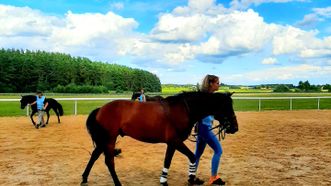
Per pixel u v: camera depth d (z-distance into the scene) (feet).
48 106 49.24
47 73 296.30
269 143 35.76
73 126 48.29
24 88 279.49
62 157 27.89
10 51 329.11
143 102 19.34
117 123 19.03
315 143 35.81
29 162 25.96
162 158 27.89
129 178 21.67
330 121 57.98
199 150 20.16
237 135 41.75
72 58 364.38
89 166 19.89
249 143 35.76
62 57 359.46
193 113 18.81
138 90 44.09
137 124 18.74
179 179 21.44
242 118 63.21
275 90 240.32
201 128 19.26
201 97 18.83
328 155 29.43
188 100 18.81
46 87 286.05
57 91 228.84
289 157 28.53
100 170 23.66
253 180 21.33
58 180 21.06
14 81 272.72
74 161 26.45
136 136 18.97
